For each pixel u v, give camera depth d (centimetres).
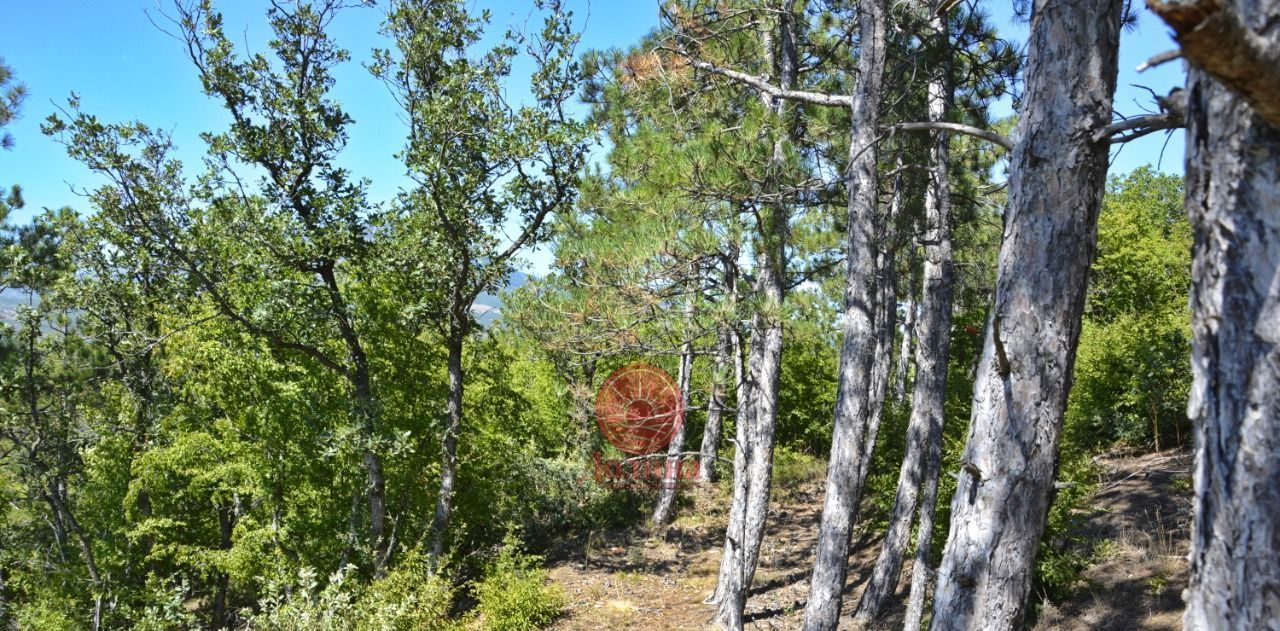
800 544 1753
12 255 1592
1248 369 169
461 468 1725
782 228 1034
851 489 805
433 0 1341
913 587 966
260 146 1356
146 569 2002
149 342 1627
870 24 791
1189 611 185
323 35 1373
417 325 1547
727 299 950
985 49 948
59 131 1240
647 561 1733
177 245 1369
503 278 1482
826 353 2492
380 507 1541
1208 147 179
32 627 1788
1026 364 355
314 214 1432
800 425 2620
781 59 1084
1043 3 358
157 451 1625
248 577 1554
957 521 377
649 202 956
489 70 1374
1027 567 358
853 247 808
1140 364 1374
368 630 1112
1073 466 972
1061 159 349
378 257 1462
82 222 1638
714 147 881
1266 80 129
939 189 1001
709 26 998
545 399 2348
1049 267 351
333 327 1498
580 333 1067
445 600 1293
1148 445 1372
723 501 2156
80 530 1842
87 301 1708
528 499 2083
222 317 1512
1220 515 175
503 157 1388
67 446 1894
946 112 929
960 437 1288
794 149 893
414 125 1378
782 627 1238
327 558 1594
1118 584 929
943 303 1034
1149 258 1895
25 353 1722
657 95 1103
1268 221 167
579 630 1289
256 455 1552
